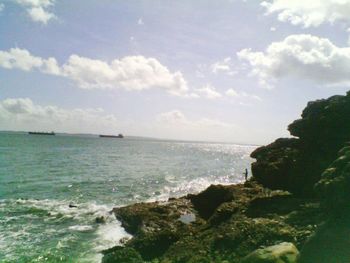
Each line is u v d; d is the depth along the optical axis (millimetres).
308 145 29156
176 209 29266
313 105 30750
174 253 18234
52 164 75125
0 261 19625
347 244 11648
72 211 32375
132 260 17031
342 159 14570
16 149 118812
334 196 12984
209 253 17156
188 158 121688
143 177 59906
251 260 12508
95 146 183125
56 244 22812
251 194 26625
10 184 46469
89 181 52531
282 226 17578
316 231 12805
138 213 28125
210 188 30109
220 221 21906
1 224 27219
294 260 12172
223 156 149875
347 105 28234
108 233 25766
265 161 30625
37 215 30531
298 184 26188
